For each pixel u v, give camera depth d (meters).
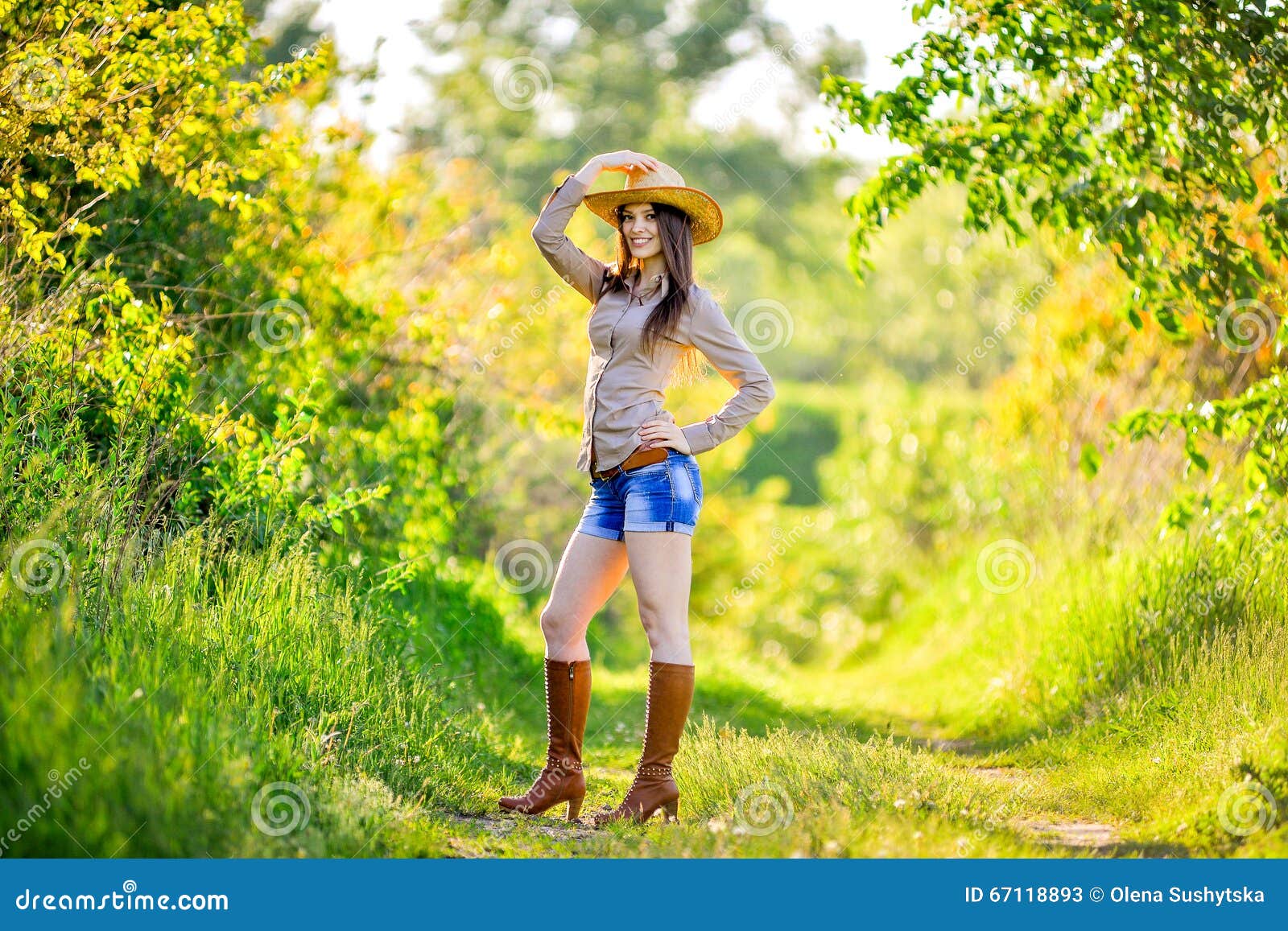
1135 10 6.84
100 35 6.92
